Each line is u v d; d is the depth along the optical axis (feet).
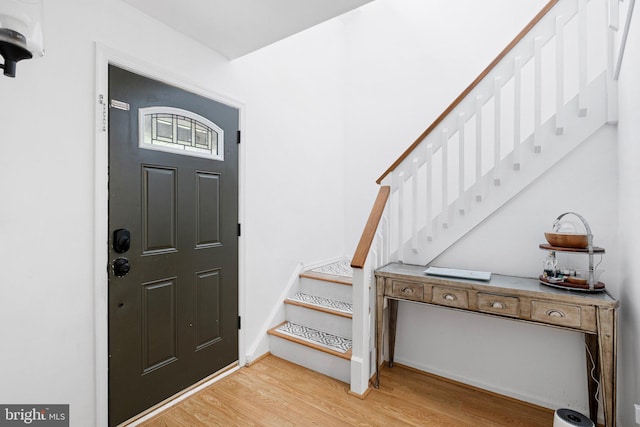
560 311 4.95
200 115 6.68
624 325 5.07
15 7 3.17
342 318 7.96
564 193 5.86
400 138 11.23
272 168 8.79
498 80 6.18
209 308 6.94
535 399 6.22
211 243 6.99
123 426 5.39
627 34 4.47
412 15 10.95
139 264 5.63
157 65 5.80
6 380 4.20
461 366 7.02
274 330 8.43
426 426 5.62
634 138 4.40
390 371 7.55
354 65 12.25
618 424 5.28
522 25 9.21
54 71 4.56
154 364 5.88
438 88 10.47
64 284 4.71
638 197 4.30
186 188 6.45
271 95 8.71
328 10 5.37
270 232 8.71
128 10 5.39
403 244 7.59
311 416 5.85
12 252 4.23
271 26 5.96
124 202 5.40
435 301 6.06
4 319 4.17
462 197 6.70
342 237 12.44
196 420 5.69
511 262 6.39
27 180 4.34
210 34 6.25
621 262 5.20
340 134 12.27
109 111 5.18
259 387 6.79
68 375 4.75
